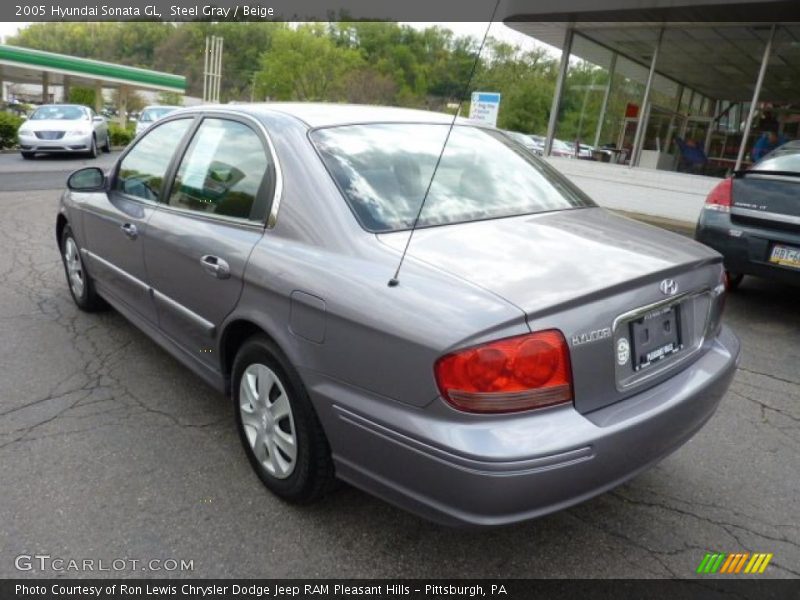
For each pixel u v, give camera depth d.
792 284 4.99
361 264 2.29
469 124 3.42
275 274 2.49
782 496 2.89
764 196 5.00
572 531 2.62
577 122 12.86
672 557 2.49
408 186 2.69
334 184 2.56
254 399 2.74
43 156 18.22
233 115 3.18
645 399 2.25
